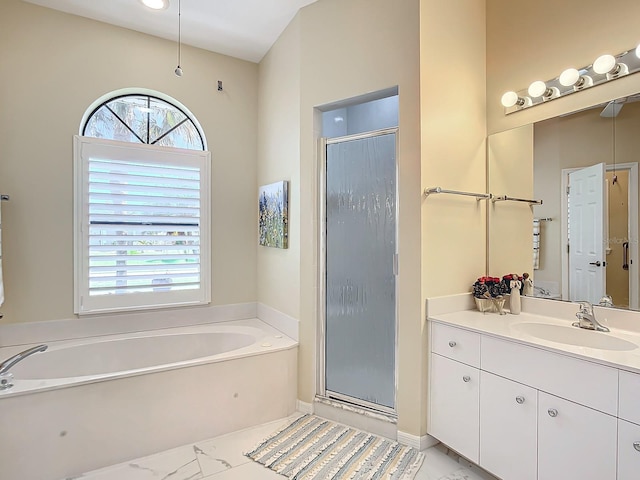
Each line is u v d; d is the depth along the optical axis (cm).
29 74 257
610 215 188
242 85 346
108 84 285
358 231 251
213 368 235
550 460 155
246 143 349
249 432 241
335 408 253
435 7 222
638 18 179
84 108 276
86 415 200
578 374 146
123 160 290
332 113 327
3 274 249
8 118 251
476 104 246
